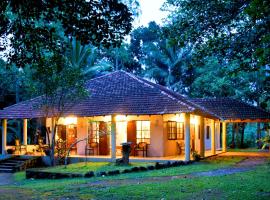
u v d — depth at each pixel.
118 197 9.79
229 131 40.31
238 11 10.65
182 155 21.77
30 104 23.62
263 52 5.61
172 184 11.66
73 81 18.84
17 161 21.34
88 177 14.47
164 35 12.05
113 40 8.34
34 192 11.16
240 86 35.38
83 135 22.66
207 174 14.24
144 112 19.17
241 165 17.42
